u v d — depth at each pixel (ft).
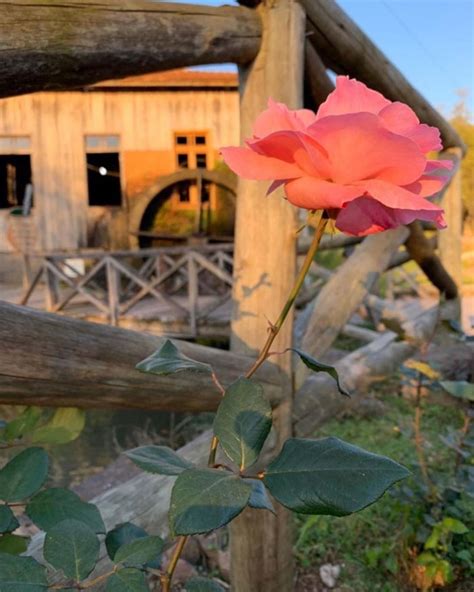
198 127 31.86
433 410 13.80
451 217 13.98
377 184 1.56
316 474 1.65
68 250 32.09
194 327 19.53
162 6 4.09
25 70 3.16
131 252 20.29
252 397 1.86
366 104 1.84
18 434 2.88
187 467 1.97
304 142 1.55
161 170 32.04
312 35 6.03
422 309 20.31
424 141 1.71
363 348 9.96
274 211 5.25
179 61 4.27
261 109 5.19
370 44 7.03
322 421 6.32
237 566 5.78
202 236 31.81
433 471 8.78
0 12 3.01
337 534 8.67
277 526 5.72
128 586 1.69
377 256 7.91
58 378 3.08
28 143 31.42
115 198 46.11
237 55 4.92
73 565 1.76
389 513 8.86
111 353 3.43
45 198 31.81
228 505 1.54
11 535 2.39
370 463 1.62
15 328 2.89
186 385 4.09
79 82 3.60
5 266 32.55
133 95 31.35
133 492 4.56
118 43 3.64
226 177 31.27
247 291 5.35
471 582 7.39
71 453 14.94
